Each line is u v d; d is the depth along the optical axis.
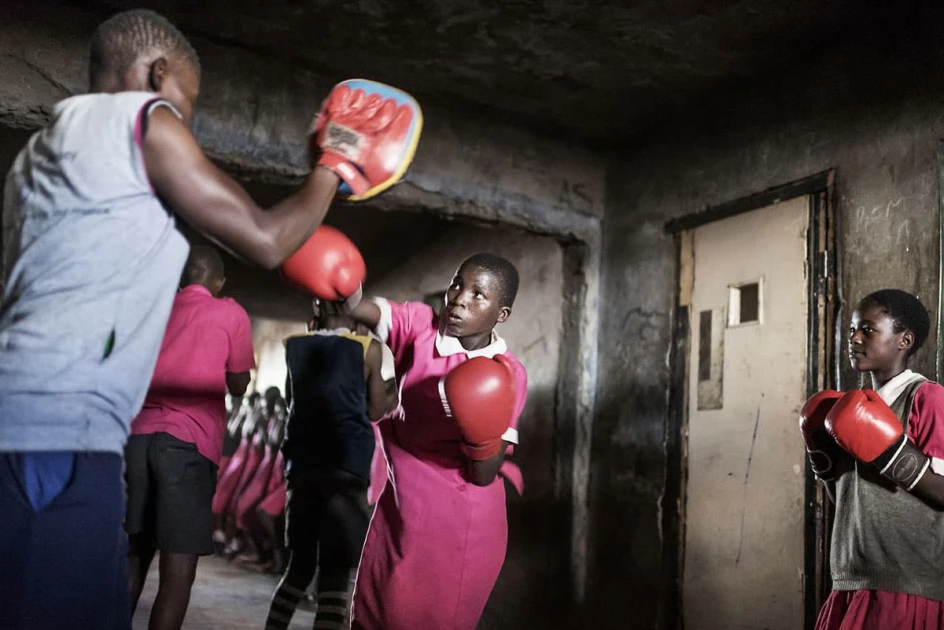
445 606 2.41
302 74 4.21
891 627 2.34
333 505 3.23
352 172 1.68
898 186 3.34
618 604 4.54
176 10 3.70
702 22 3.58
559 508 4.88
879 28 3.49
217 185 1.45
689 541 4.19
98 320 1.39
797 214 3.81
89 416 1.37
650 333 4.63
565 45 3.88
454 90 4.46
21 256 1.41
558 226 4.95
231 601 5.09
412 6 3.59
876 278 3.38
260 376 11.44
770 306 3.90
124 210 1.42
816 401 2.66
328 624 3.11
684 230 4.51
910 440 2.38
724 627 3.90
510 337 5.54
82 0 3.62
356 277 2.21
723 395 4.11
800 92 3.87
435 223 6.64
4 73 3.46
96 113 1.45
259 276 8.56
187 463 2.83
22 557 1.31
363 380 3.41
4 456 1.32
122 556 1.42
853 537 2.48
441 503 2.40
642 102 4.46
